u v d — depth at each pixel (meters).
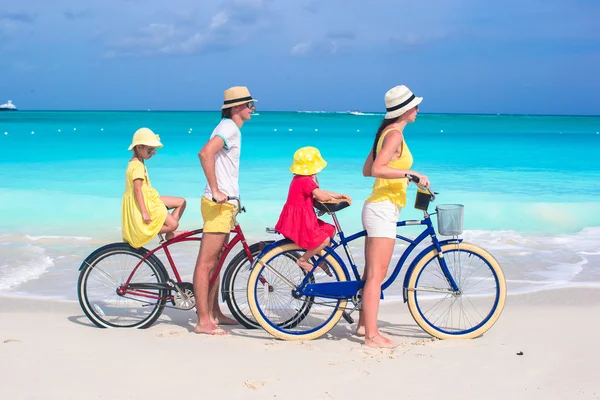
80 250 7.61
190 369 3.91
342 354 4.25
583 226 9.12
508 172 15.87
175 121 52.03
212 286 4.95
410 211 10.09
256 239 8.29
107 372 3.83
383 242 4.45
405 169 4.46
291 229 4.52
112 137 27.06
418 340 4.58
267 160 18.02
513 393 3.54
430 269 6.84
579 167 16.98
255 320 5.01
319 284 4.64
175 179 14.02
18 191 11.52
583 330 4.78
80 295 4.84
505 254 7.57
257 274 4.65
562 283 6.33
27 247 7.72
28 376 3.74
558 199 11.55
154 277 5.59
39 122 48.38
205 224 4.70
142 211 4.69
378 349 4.34
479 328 4.66
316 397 3.47
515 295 5.93
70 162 17.05
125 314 5.28
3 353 4.14
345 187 12.81
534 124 57.81
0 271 6.67
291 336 4.66
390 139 4.31
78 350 4.25
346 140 27.28
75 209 9.98
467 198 11.68
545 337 4.60
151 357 4.13
